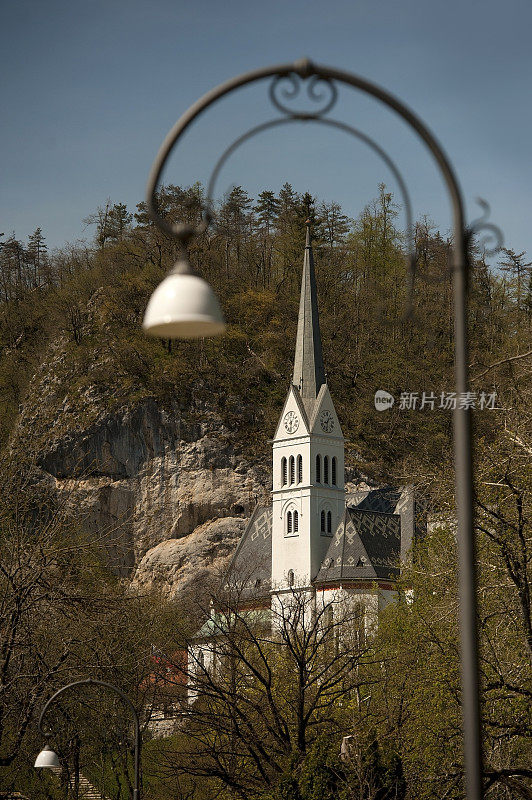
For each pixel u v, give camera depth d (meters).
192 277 24.69
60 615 68.06
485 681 61.16
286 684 74.12
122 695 64.81
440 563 70.00
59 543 68.19
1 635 62.25
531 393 64.62
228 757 68.69
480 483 62.91
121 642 77.88
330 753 58.53
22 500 68.44
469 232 27.83
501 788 63.97
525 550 61.09
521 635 61.94
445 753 63.84
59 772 99.31
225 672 75.75
